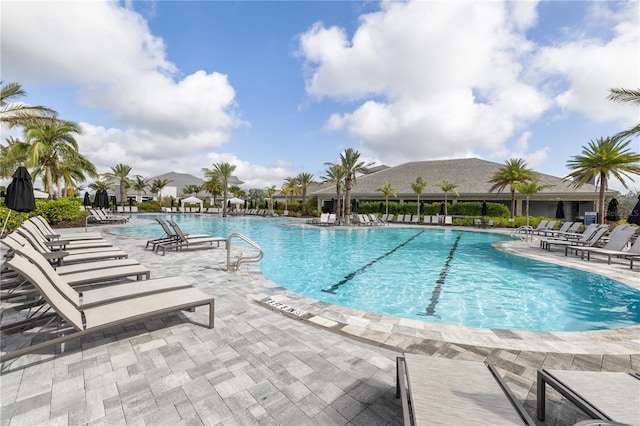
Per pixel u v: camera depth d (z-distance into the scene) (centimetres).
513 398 200
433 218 2802
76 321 315
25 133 2058
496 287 782
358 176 4453
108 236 1473
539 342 386
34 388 271
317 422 236
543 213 3198
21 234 612
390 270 972
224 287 620
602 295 716
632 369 321
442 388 212
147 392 270
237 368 313
